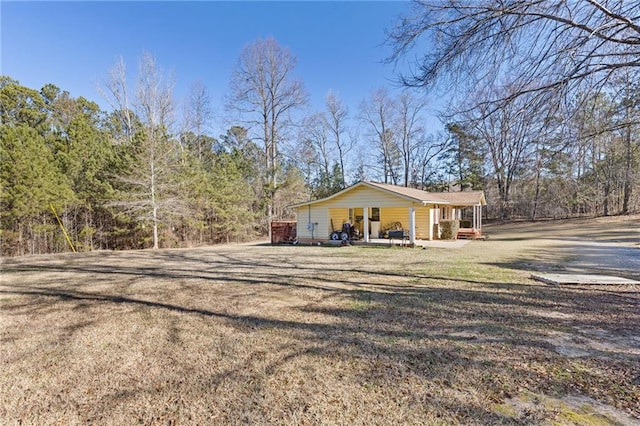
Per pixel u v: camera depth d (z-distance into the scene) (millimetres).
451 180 30906
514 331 3664
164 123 18953
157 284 6758
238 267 8898
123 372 2926
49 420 2248
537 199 21734
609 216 22609
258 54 21750
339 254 11461
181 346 3477
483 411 2182
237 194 21234
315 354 3174
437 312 4430
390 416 2150
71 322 4402
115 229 16391
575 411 2160
